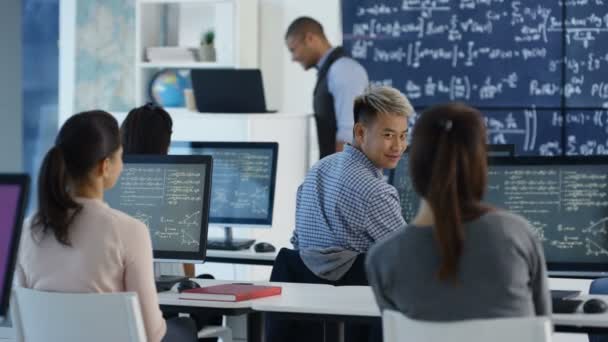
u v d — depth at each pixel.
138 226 3.34
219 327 4.07
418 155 2.64
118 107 8.43
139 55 8.20
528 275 2.66
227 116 6.99
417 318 2.66
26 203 2.98
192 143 5.46
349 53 8.21
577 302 3.42
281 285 3.98
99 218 3.29
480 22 8.05
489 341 2.55
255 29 8.25
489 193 3.92
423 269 2.64
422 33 8.12
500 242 2.61
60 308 3.20
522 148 8.05
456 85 8.10
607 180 3.83
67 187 3.33
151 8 8.34
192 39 8.45
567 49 7.96
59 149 3.27
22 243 3.39
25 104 9.01
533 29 7.99
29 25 8.95
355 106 4.16
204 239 4.26
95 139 3.31
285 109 8.29
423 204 2.69
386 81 8.19
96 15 8.45
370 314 3.46
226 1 8.03
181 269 4.63
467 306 2.61
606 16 7.91
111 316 3.15
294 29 7.34
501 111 8.05
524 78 8.02
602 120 7.95
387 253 2.71
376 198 4.01
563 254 3.86
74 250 3.29
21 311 3.33
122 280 3.32
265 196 5.34
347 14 8.20
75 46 8.49
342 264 3.96
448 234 2.59
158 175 4.35
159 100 8.27
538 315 2.72
